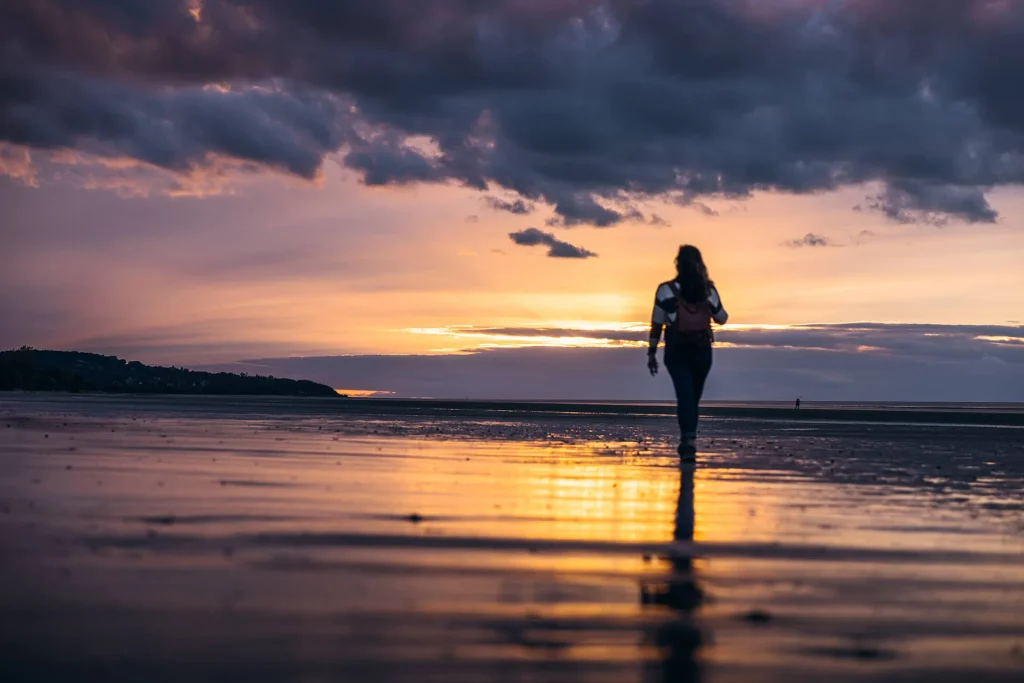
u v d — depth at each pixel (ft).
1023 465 27.12
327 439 32.50
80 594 8.95
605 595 9.44
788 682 6.97
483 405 109.29
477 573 10.32
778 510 15.97
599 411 87.30
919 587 10.11
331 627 8.02
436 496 16.76
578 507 15.67
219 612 8.40
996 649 7.85
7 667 6.83
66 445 26.94
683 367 28.68
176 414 51.80
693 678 7.03
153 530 12.57
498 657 7.38
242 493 16.65
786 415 81.56
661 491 18.37
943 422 66.13
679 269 29.43
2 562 10.35
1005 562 11.59
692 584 10.03
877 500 17.75
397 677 6.84
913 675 7.16
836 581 10.34
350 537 12.35
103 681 6.57
